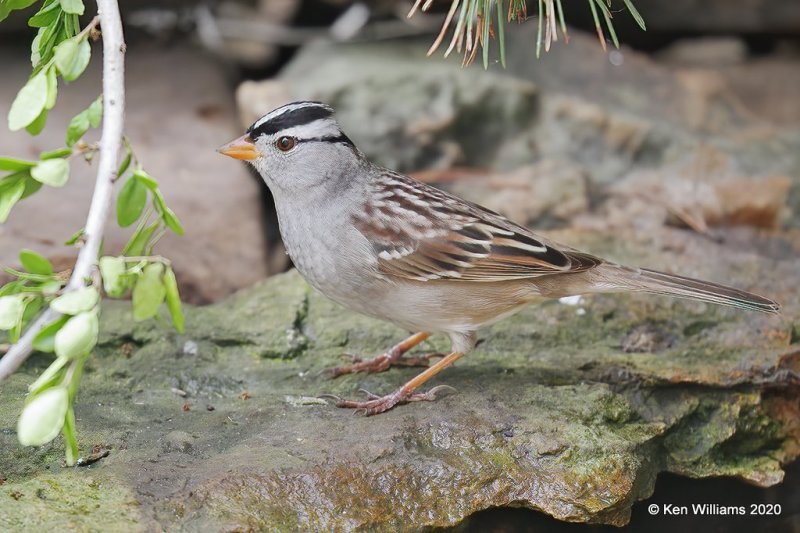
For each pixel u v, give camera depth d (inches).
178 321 301.3
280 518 301.1
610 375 383.2
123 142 300.2
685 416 380.2
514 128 567.8
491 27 343.6
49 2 323.6
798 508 388.8
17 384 360.8
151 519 286.5
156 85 601.9
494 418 345.7
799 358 398.9
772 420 396.5
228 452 324.8
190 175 515.2
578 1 632.4
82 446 326.0
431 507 319.6
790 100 633.6
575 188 527.8
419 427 339.6
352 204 362.3
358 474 317.7
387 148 546.9
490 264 358.3
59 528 277.7
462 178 543.2
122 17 631.8
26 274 285.1
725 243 503.2
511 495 326.0
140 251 314.8
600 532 343.0
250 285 456.4
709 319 424.2
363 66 574.6
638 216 519.8
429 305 363.6
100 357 390.0
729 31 663.1
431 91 564.1
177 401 364.8
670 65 661.9
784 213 528.7
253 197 505.0
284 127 360.5
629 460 336.8
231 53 633.0
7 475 311.1
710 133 589.0
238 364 392.8
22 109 284.7
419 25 620.7
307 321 420.5
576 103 571.2
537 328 415.2
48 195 478.9
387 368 389.1
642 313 426.0
